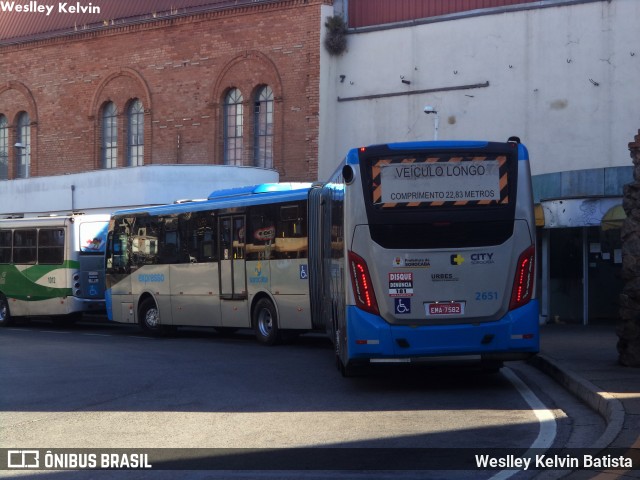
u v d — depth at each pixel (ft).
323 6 107.45
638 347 44.09
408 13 103.09
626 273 44.29
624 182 71.72
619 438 27.81
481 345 39.01
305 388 42.88
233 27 114.93
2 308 93.15
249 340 72.08
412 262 39.14
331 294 49.29
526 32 94.58
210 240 70.74
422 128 100.42
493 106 96.22
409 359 39.34
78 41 130.72
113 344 69.56
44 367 54.19
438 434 31.19
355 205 39.52
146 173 100.99
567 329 71.36
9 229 92.27
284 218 64.03
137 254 78.38
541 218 74.23
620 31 90.02
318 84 107.45
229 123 116.37
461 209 39.29
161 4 122.62
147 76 123.13
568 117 92.22
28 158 137.39
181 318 73.51
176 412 36.91
